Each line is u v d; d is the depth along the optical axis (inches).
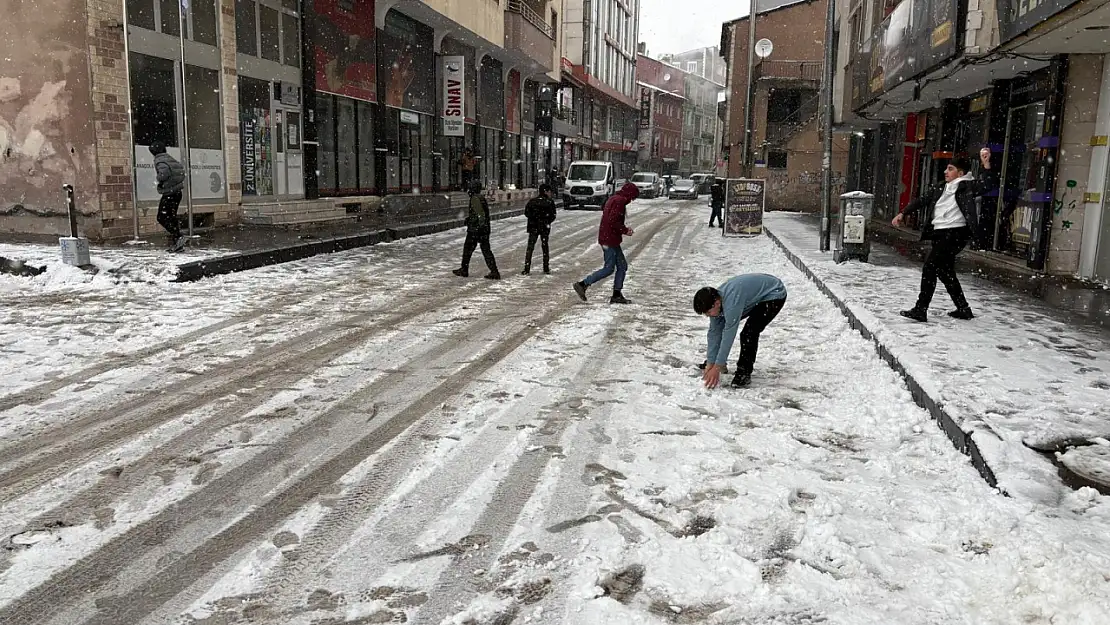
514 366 263.1
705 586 122.0
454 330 321.4
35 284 385.7
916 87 632.4
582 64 2127.2
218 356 268.1
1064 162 471.8
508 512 148.5
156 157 471.5
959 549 134.1
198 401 216.8
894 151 1047.6
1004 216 580.1
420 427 198.7
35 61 522.6
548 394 229.9
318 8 808.3
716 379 227.8
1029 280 452.4
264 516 145.7
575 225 962.1
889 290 404.8
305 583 122.2
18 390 222.1
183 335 298.7
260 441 186.2
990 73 547.5
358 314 350.6
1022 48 446.3
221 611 114.4
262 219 668.7
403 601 117.4
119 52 538.3
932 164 806.5
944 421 196.1
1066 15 359.9
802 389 240.1
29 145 532.4
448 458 176.9
